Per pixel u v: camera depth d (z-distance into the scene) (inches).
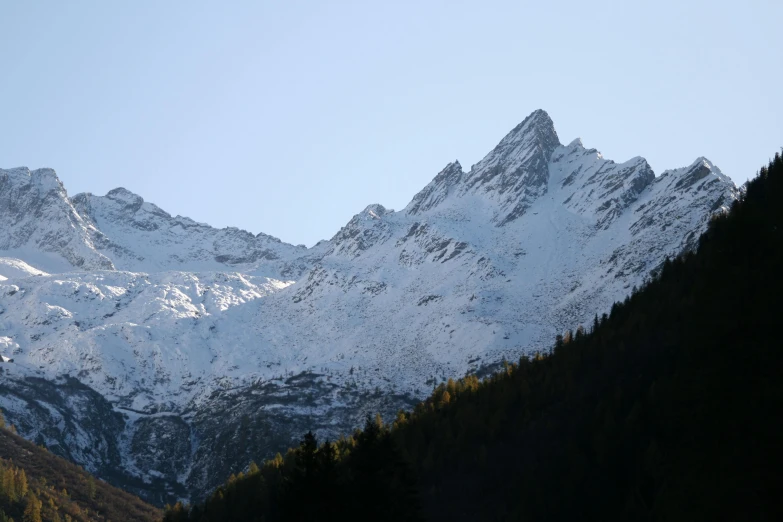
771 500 3420.3
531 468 6274.6
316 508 3934.5
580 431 6289.4
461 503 6373.0
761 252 4495.6
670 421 4997.5
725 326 4094.5
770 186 6107.3
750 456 3582.7
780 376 3747.5
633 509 4975.4
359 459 4217.5
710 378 3951.8
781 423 3604.8
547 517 5506.9
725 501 3523.6
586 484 5565.9
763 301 4052.7
